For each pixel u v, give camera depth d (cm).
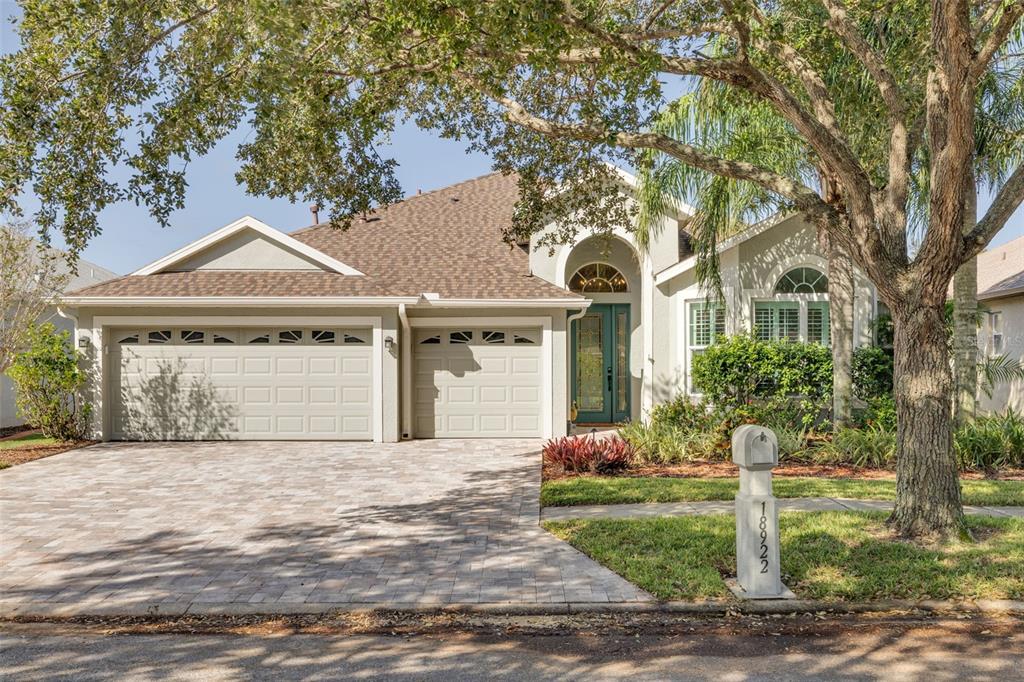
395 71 781
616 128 785
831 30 891
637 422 1384
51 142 686
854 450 1148
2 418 1680
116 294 1398
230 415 1445
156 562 658
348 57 763
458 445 1391
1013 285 1641
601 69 691
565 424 1465
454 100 991
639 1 882
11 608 550
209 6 684
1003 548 643
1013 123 1182
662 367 1611
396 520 808
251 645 490
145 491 974
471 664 456
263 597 566
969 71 588
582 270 1739
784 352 1334
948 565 602
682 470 1120
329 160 933
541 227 1120
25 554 684
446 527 775
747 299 1472
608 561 642
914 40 916
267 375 1445
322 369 1446
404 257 1648
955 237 649
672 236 1616
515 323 1472
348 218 988
